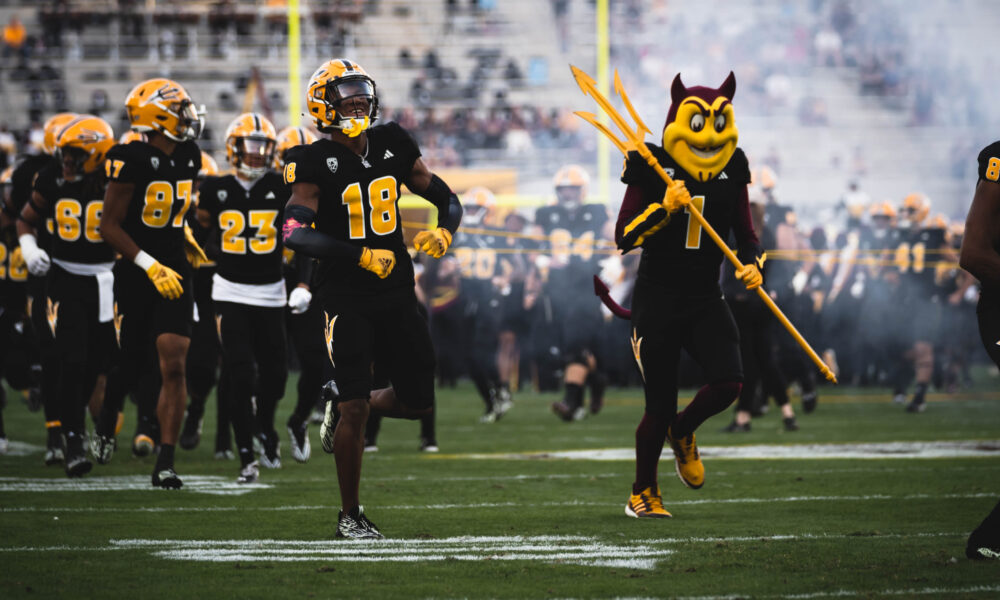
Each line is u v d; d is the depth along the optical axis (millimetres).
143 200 20062
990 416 37156
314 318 24156
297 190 14984
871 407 41125
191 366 25984
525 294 41156
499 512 17500
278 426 33969
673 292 16453
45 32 76312
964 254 13695
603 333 36656
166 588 11898
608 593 11672
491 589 11859
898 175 76062
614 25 80188
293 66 70000
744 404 32312
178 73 75000
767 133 78250
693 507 18047
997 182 13617
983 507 17969
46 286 22859
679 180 16156
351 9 77312
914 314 39875
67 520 16500
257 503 18391
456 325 43250
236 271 21984
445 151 70500
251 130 21547
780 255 36281
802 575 12531
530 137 71875
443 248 15516
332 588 11906
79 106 74188
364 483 21234
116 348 22000
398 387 15836
